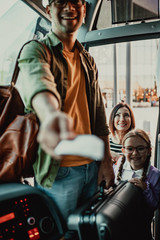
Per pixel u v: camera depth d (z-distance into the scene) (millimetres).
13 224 1032
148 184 1681
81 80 1299
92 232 1085
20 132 1108
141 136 1786
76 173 1205
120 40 2338
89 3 2363
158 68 2270
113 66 3355
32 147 1108
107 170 1428
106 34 2322
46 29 2197
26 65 903
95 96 1367
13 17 2029
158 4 2305
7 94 1162
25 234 1051
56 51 1153
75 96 1224
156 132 2404
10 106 1145
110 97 4375
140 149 1783
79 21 1164
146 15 2348
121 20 2416
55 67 1126
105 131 1459
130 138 1808
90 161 1266
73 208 1213
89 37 2400
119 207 1188
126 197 1314
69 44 1229
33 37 2168
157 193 1721
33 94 730
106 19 2500
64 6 1104
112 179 1432
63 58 1163
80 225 1096
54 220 1172
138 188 1549
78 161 1201
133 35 2242
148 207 1624
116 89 3414
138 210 1397
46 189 1227
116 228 1073
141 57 7617
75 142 453
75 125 1223
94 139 456
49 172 1091
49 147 481
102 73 4316
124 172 1916
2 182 1171
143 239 1448
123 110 2566
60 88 1135
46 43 1166
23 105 1209
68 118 479
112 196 1278
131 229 1242
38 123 1126
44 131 471
